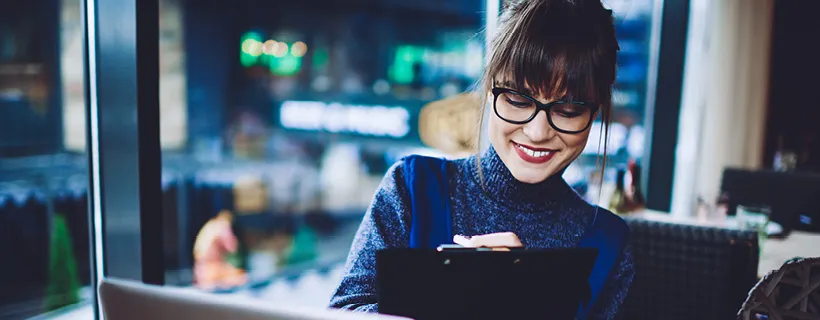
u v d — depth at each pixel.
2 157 10.20
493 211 0.91
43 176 9.61
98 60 1.29
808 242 2.07
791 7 3.94
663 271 1.62
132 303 0.53
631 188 1.97
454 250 0.65
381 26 18.61
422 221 0.91
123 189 1.32
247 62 18.14
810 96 4.00
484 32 1.01
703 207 2.15
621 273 0.92
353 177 17.00
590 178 1.96
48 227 7.62
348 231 13.19
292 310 0.49
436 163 0.96
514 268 0.66
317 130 18.00
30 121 10.96
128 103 1.28
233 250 10.52
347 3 18.77
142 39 1.26
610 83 0.84
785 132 4.03
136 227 1.33
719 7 3.29
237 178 15.52
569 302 0.69
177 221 11.02
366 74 18.70
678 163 3.32
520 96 0.83
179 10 16.44
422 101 17.72
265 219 13.00
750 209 2.02
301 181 15.91
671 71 3.11
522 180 0.86
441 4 17.89
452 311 0.67
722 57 3.34
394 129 17.59
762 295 0.91
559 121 0.82
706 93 3.33
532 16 0.81
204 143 17.30
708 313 1.58
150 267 1.35
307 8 18.64
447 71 17.95
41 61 10.86
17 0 10.91
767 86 3.75
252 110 18.23
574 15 0.81
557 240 0.91
